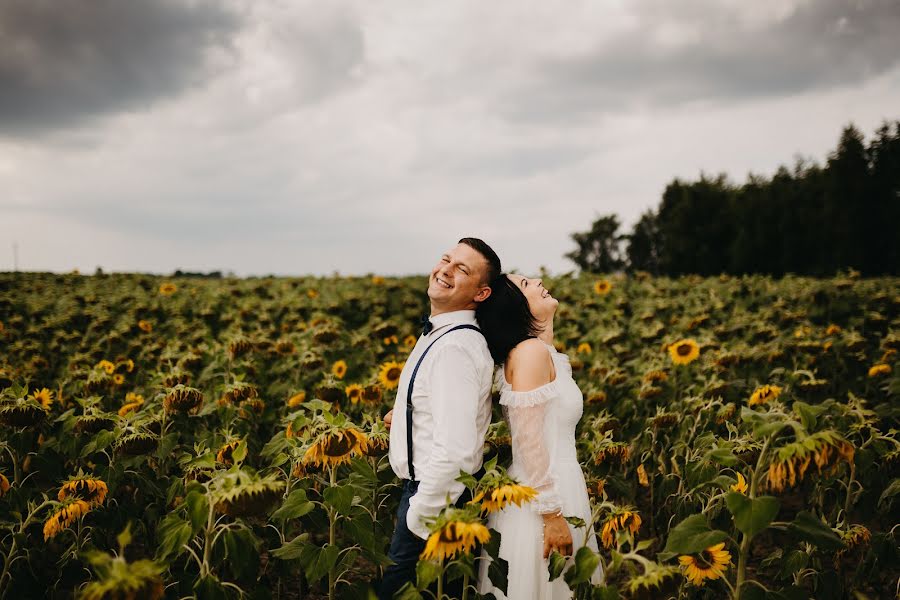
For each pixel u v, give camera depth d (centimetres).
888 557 264
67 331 778
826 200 2928
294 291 1027
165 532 191
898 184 2828
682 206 3366
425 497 211
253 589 221
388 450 252
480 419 230
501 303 238
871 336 703
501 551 229
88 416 288
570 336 640
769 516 168
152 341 668
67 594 274
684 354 482
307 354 458
